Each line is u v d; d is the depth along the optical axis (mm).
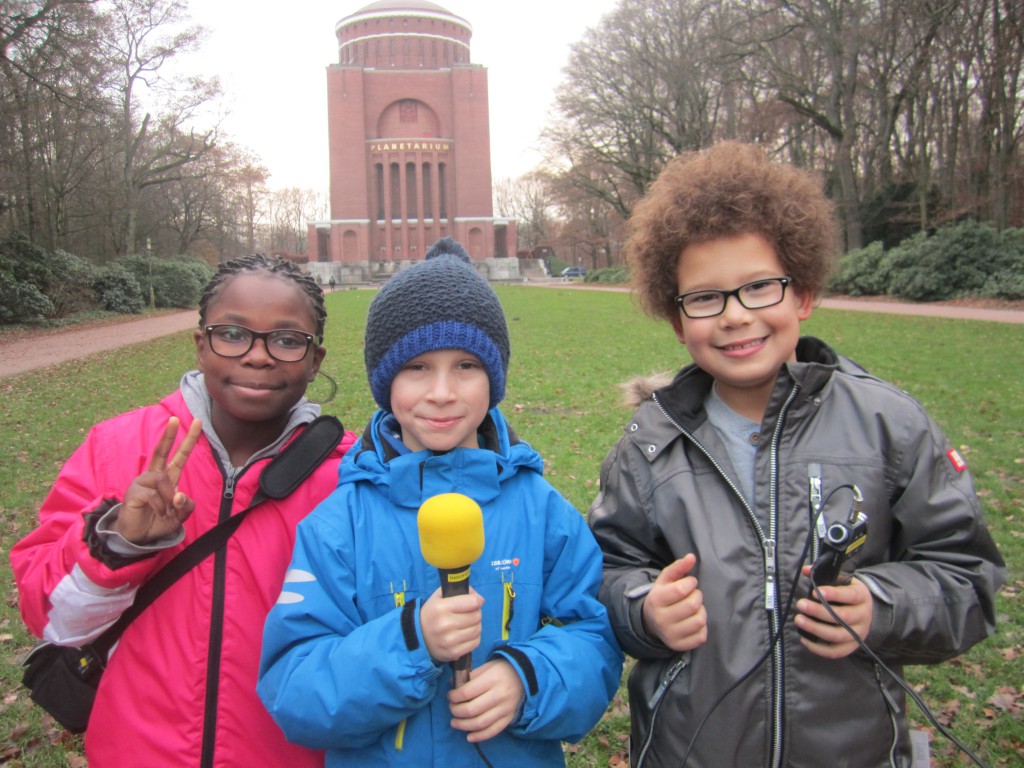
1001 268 22578
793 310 1587
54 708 1646
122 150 32281
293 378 1677
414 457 1515
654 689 1608
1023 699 2979
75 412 9141
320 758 1629
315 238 67562
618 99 38000
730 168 1596
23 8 19969
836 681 1495
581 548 1623
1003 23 21938
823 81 31188
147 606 1603
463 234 64438
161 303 34438
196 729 1560
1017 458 5879
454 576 1282
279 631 1451
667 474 1638
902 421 1543
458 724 1347
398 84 64688
